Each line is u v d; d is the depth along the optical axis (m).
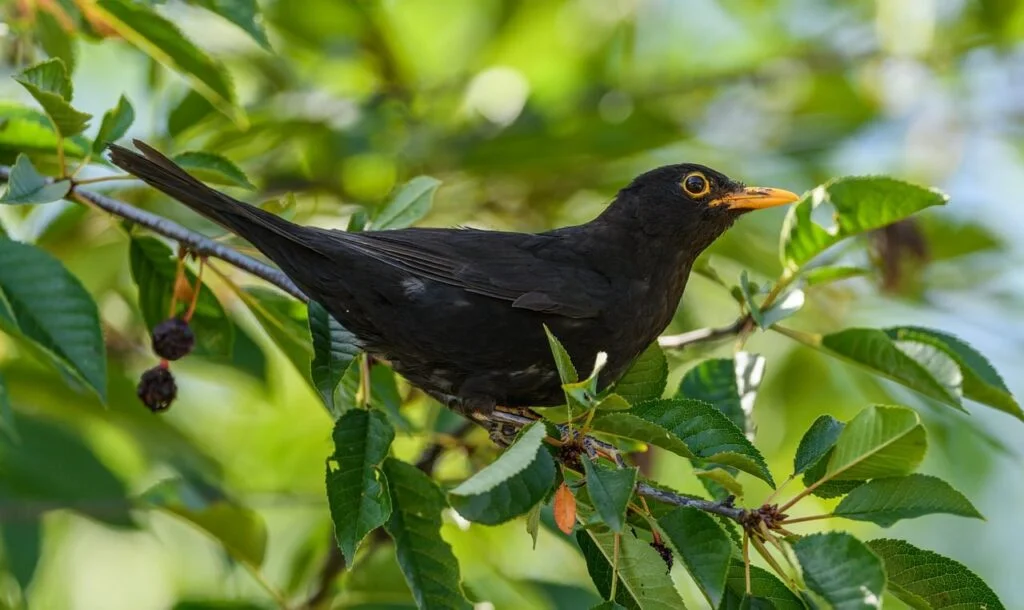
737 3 16.61
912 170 15.45
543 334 9.44
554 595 10.74
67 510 10.59
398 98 14.37
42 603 14.28
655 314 10.17
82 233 12.70
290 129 13.28
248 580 14.23
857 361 8.98
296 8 14.42
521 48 16.09
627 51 15.95
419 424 11.64
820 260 12.54
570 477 7.89
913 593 7.07
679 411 7.34
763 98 15.82
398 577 10.45
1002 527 15.05
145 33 10.02
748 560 6.79
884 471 6.80
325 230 9.17
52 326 7.95
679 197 10.34
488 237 9.82
